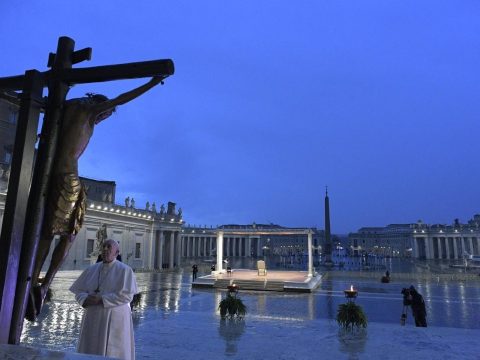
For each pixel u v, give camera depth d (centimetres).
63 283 3309
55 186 345
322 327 1260
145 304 2136
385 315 2000
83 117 360
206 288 3272
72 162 356
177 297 2569
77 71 360
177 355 875
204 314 1606
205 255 11081
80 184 359
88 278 473
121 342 445
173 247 7469
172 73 347
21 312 327
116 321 446
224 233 4116
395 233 15162
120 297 443
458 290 3366
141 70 346
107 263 475
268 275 3934
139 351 908
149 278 4531
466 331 1191
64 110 363
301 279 3425
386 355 891
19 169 330
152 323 1323
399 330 1210
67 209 347
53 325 1298
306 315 1880
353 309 1226
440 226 12950
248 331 1185
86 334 442
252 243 13925
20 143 335
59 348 968
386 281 4041
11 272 316
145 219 6519
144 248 6512
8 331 312
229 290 2053
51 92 363
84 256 4956
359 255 13425
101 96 385
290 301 2475
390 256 14112
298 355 893
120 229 5838
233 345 988
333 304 2322
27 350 272
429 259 12088
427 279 4447
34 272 347
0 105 4312
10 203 325
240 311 1437
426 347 970
